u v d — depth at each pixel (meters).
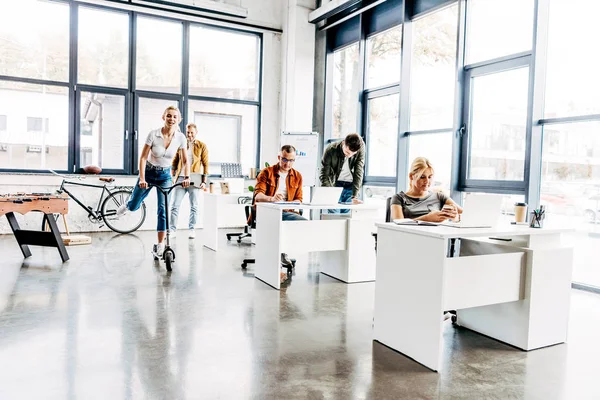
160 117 7.06
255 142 7.83
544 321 2.61
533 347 2.57
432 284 2.25
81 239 5.54
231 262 4.72
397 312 2.47
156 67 7.00
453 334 2.83
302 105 7.37
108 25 6.65
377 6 6.29
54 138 6.39
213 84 7.43
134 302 3.21
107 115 6.70
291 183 4.41
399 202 3.11
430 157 5.44
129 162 6.84
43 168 6.36
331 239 3.97
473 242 2.90
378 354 2.42
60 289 3.47
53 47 6.32
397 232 2.49
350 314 3.10
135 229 6.65
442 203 3.15
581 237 3.99
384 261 2.58
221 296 3.44
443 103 5.27
